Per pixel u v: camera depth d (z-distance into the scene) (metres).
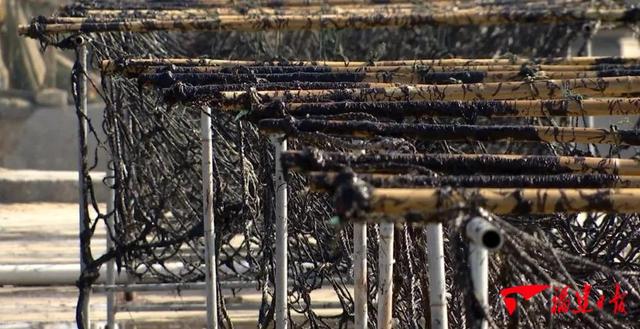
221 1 33.44
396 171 12.51
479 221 10.56
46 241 46.72
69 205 57.44
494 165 13.07
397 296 17.83
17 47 73.00
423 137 14.53
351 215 10.67
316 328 23.14
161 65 20.62
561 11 28.50
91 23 25.27
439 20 27.42
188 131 27.75
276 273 21.08
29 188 57.84
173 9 31.67
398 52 42.59
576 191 11.42
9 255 43.09
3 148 69.19
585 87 17.56
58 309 35.72
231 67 20.41
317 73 19.62
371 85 18.22
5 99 70.19
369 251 21.02
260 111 15.89
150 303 34.69
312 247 24.22
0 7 72.69
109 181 30.67
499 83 17.75
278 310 21.11
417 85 17.81
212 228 23.48
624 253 20.97
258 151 23.94
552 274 13.90
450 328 17.33
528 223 15.89
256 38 39.50
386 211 10.80
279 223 20.84
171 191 28.38
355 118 15.66
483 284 10.77
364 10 32.53
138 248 27.78
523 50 41.69
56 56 75.38
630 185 12.58
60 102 71.44
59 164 69.62
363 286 17.98
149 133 27.38
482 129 14.55
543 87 17.38
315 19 26.55
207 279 23.56
